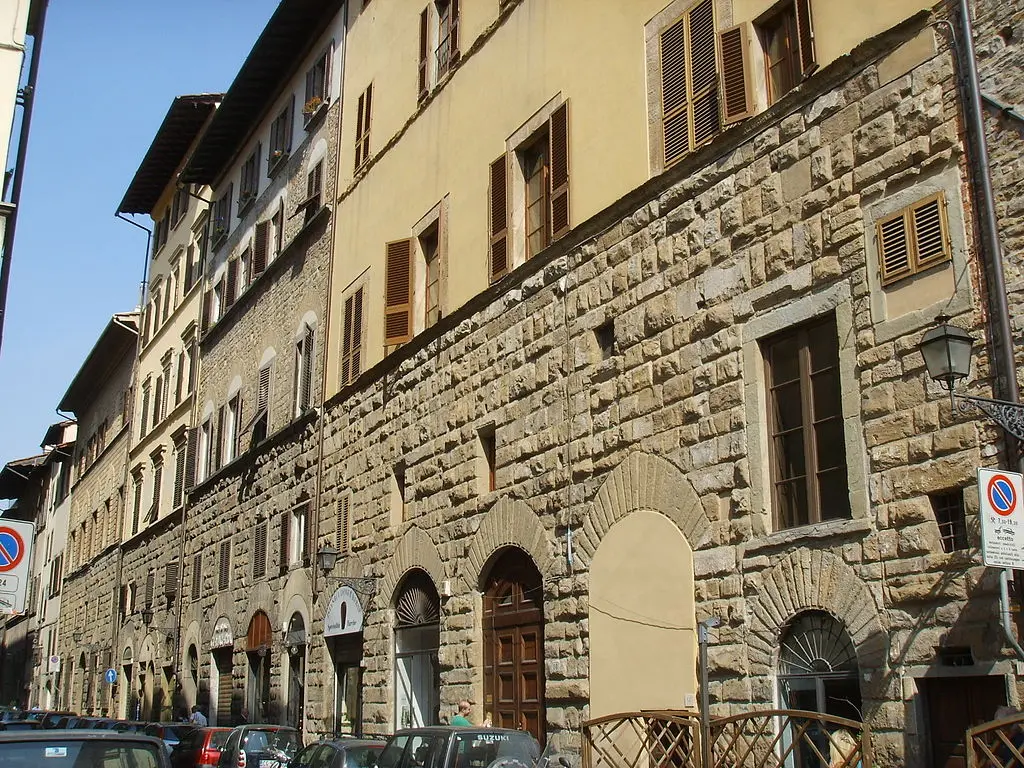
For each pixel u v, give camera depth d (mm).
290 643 25938
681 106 15750
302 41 31859
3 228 18594
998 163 11188
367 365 24391
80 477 57188
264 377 31141
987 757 9016
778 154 13773
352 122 27562
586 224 17062
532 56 19609
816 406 12844
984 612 10352
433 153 22797
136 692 39562
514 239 19250
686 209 15117
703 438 14172
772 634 12625
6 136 19016
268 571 28391
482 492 19031
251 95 34781
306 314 28578
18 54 19375
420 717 20219
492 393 19031
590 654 15516
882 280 12055
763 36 14852
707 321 14430
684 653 13812
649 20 16688
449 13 23094
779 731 12062
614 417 15852
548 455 17188
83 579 52375
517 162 19641
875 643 11328
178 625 35531
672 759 13312
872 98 12648
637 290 15812
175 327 43062
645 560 14781
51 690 55188
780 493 13109
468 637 18562
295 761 15398
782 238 13508
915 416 11422
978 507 10234
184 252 43594
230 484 32625
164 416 42375
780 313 13352
